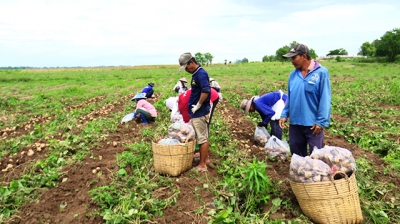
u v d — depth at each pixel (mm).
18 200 4824
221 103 13367
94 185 5316
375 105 12258
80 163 6254
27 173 5898
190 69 5492
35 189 5172
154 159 5496
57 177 5570
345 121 9602
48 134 8555
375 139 7367
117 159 6211
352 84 19562
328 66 46938
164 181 5191
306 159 4027
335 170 4074
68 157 6590
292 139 5156
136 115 9641
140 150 6746
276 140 6328
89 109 12938
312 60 4777
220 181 5094
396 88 14172
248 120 10000
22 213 4590
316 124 4668
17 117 11758
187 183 5168
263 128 7414
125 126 9180
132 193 4590
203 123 5582
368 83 19406
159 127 8609
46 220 4402
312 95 4715
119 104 14281
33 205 4754
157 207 4492
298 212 4203
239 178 5055
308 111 4785
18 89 22938
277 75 31484
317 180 3859
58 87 24422
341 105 11812
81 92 19156
